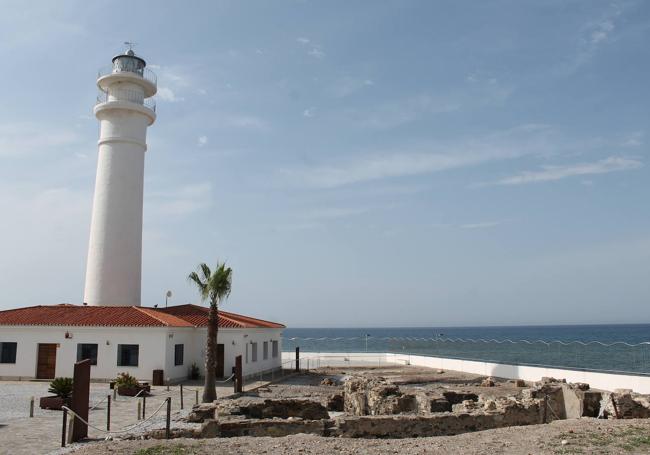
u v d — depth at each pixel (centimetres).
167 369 3662
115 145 4516
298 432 1808
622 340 13288
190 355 4025
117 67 4709
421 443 1570
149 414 2347
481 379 4147
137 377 3634
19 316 3875
